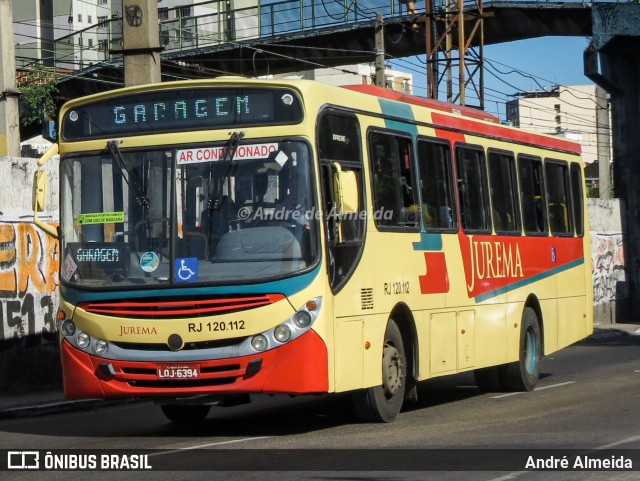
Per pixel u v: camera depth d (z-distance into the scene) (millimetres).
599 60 36031
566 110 112938
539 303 16688
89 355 10898
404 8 40750
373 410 11977
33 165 17750
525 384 16078
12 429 13430
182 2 57844
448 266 13672
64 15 68812
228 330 10438
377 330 11742
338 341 10859
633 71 37312
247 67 45344
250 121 10789
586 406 13703
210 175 10742
